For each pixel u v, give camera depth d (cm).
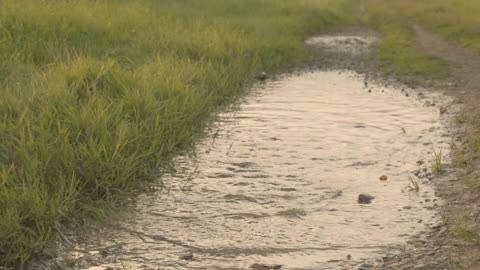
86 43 2247
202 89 1878
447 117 1767
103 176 1105
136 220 1011
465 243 916
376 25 5003
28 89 1443
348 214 1042
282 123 1669
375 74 2617
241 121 1684
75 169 1097
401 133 1578
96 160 1116
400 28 4484
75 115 1277
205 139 1495
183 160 1327
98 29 2500
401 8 6106
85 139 1184
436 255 878
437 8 5797
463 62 2881
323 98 2044
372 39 4056
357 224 1000
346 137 1532
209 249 911
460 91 2192
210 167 1284
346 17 5547
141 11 3250
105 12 2869
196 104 1661
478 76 2494
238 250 908
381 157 1368
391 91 2209
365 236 952
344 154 1388
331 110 1850
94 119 1253
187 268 851
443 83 2359
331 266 853
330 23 5038
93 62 1750
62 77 1521
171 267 854
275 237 952
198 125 1588
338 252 898
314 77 2527
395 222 1005
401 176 1238
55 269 848
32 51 2017
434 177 1221
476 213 1027
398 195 1128
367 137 1534
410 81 2403
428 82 2361
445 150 1413
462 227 967
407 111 1852
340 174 1251
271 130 1590
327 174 1250
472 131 1586
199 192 1139
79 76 1566
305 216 1034
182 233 966
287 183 1195
